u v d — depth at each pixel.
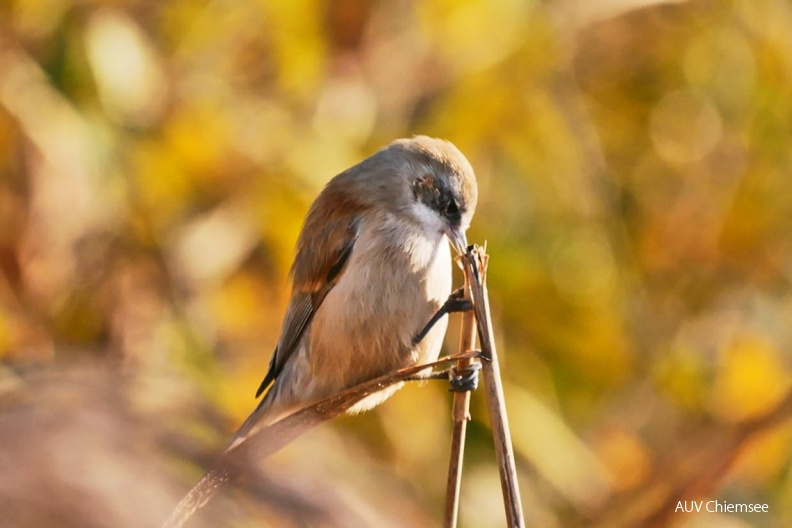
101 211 10.90
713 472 8.01
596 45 12.88
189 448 2.90
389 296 7.86
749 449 7.98
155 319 10.60
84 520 2.42
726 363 11.85
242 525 2.76
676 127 12.97
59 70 10.97
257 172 11.03
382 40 11.91
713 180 12.70
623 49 12.95
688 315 12.26
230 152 11.02
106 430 2.70
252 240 11.02
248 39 11.73
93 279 10.82
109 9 11.27
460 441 6.62
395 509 3.49
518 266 11.41
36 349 9.90
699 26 12.91
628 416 11.69
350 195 8.23
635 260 12.52
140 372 3.46
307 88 11.45
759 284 12.45
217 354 10.81
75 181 10.79
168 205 11.01
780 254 12.51
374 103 11.61
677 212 12.68
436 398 10.95
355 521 2.89
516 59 11.70
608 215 12.08
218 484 2.85
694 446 9.88
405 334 7.91
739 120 12.77
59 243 10.78
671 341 12.07
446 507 6.52
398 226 7.96
